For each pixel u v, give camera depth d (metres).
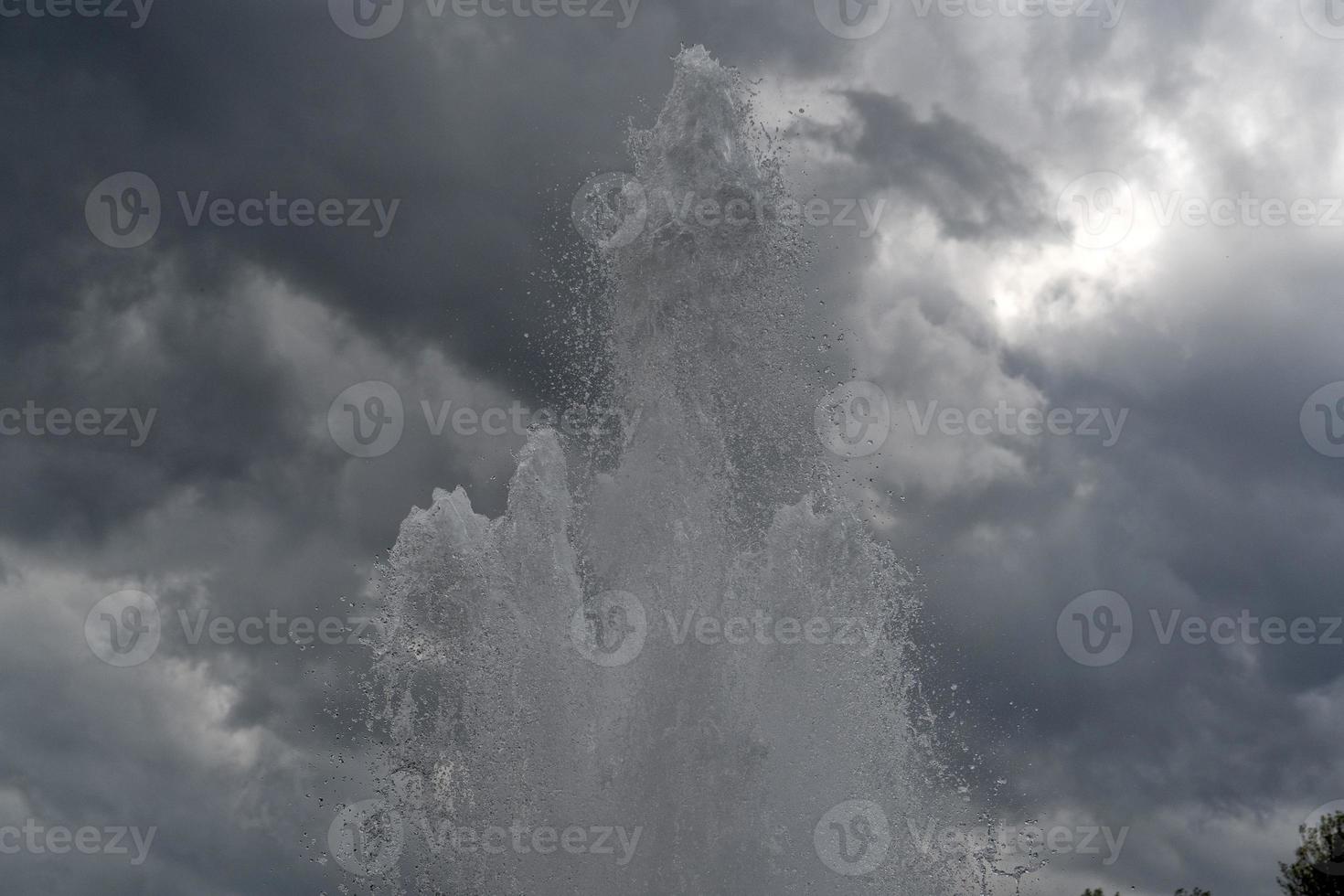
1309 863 20.33
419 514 11.20
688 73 11.33
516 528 10.88
